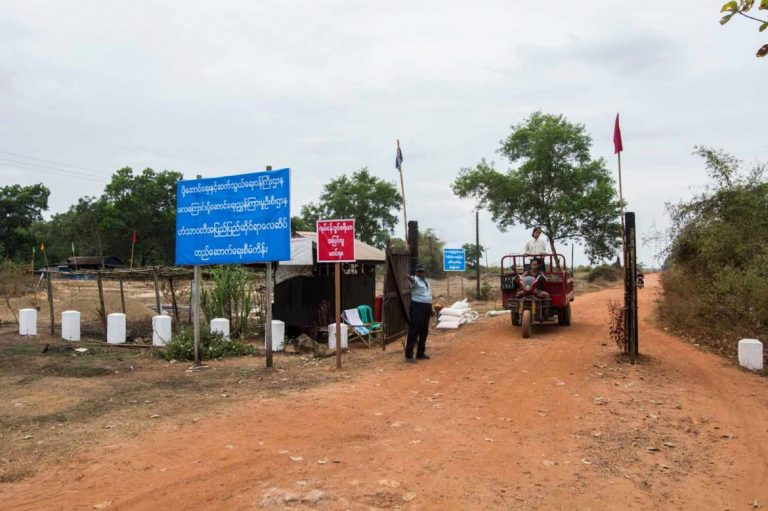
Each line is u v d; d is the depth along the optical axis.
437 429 7.05
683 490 5.25
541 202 35.72
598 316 18.72
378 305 18.28
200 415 7.82
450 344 14.16
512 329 15.98
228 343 13.47
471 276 53.84
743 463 5.94
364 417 7.62
